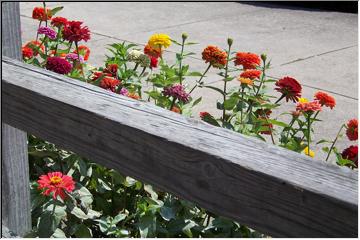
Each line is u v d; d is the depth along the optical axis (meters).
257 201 1.19
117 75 3.08
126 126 1.40
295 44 6.84
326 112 4.81
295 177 1.16
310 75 5.77
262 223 1.19
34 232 2.26
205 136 1.35
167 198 2.47
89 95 1.61
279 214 1.17
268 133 2.98
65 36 3.07
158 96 2.88
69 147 1.56
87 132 1.50
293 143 2.64
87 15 8.13
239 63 2.94
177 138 1.32
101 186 2.60
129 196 2.67
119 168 1.44
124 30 7.37
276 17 8.13
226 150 1.27
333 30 7.48
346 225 1.09
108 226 2.32
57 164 2.67
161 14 8.27
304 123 2.89
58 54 3.39
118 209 2.63
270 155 1.26
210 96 5.08
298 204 1.14
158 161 1.35
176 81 3.05
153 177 1.37
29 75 1.78
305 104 2.72
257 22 7.88
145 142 1.37
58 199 2.28
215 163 1.25
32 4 8.67
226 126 2.73
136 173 1.40
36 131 1.66
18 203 2.31
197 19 8.01
